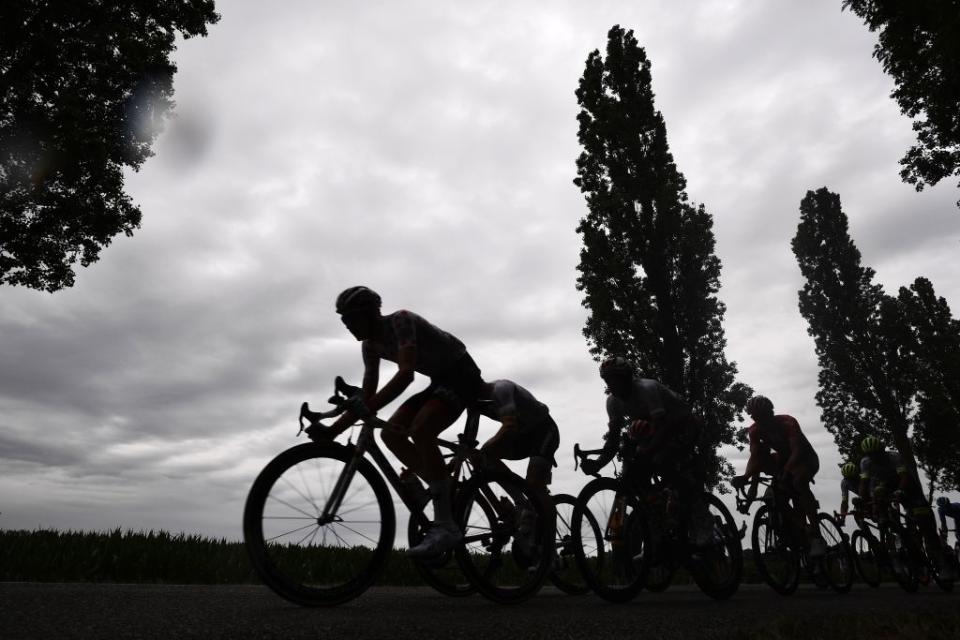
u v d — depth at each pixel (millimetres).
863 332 32219
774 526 5254
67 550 4461
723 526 4488
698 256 21312
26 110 14281
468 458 3365
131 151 15570
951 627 2482
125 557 4445
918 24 9273
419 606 2949
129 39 15039
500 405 3609
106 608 2338
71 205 14992
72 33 14727
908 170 12219
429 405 3199
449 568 3439
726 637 2350
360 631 2045
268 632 1952
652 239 21156
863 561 6586
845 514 6738
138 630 1908
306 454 2789
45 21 14469
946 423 31234
